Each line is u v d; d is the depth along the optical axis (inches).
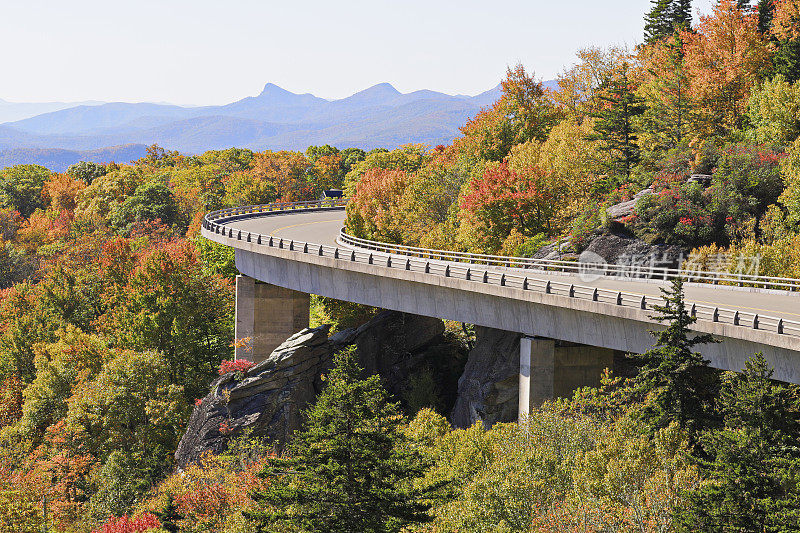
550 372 1552.7
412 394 2068.2
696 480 919.0
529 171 2519.7
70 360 2484.0
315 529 900.0
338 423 931.3
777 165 2053.4
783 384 1228.5
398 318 2306.8
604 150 2706.7
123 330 2598.4
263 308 2463.1
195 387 2422.5
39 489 1715.1
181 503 1358.3
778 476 847.1
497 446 1190.3
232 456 1594.5
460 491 1045.8
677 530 839.7
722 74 2573.8
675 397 1043.3
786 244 1753.2
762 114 2267.5
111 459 1904.5
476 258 2393.0
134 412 2086.6
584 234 2154.3
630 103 2733.8
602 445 981.8
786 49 2481.5
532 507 948.6
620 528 846.5
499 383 1718.8
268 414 1841.8
